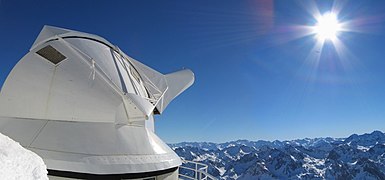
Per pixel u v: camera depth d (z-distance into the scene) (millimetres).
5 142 3857
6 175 3170
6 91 9883
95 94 9602
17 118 9328
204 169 12438
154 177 8992
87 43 11148
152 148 9547
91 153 8297
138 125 10031
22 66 10094
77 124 9039
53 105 9359
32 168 3633
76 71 9938
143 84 12742
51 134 8641
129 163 8477
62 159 8023
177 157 10656
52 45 10336
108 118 9352
